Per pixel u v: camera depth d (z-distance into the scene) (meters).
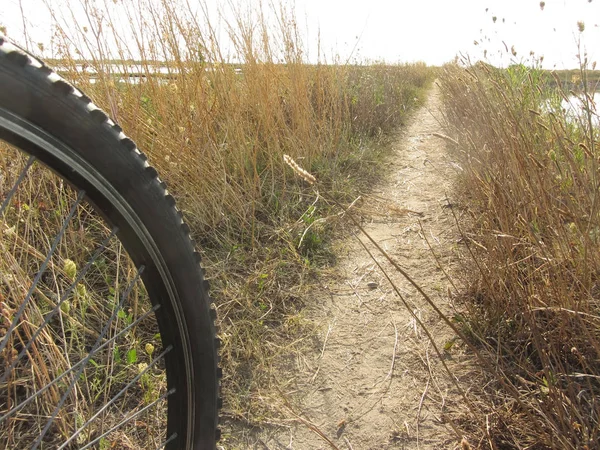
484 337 2.02
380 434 1.67
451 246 2.88
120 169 0.96
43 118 0.85
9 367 1.05
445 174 4.16
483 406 1.71
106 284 2.16
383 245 2.99
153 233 1.03
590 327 1.78
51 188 2.31
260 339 2.12
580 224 1.85
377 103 5.89
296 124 3.85
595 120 2.31
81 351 1.79
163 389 1.75
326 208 3.35
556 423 1.54
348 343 2.13
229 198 2.98
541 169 2.02
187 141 2.87
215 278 2.44
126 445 1.55
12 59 0.80
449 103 4.92
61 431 1.48
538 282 1.97
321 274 2.62
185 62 3.04
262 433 1.68
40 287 1.96
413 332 2.17
